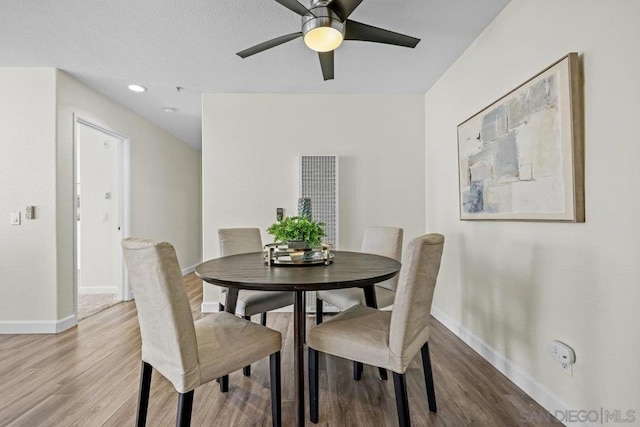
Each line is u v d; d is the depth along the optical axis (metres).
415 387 1.87
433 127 3.14
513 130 1.83
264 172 3.31
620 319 1.25
